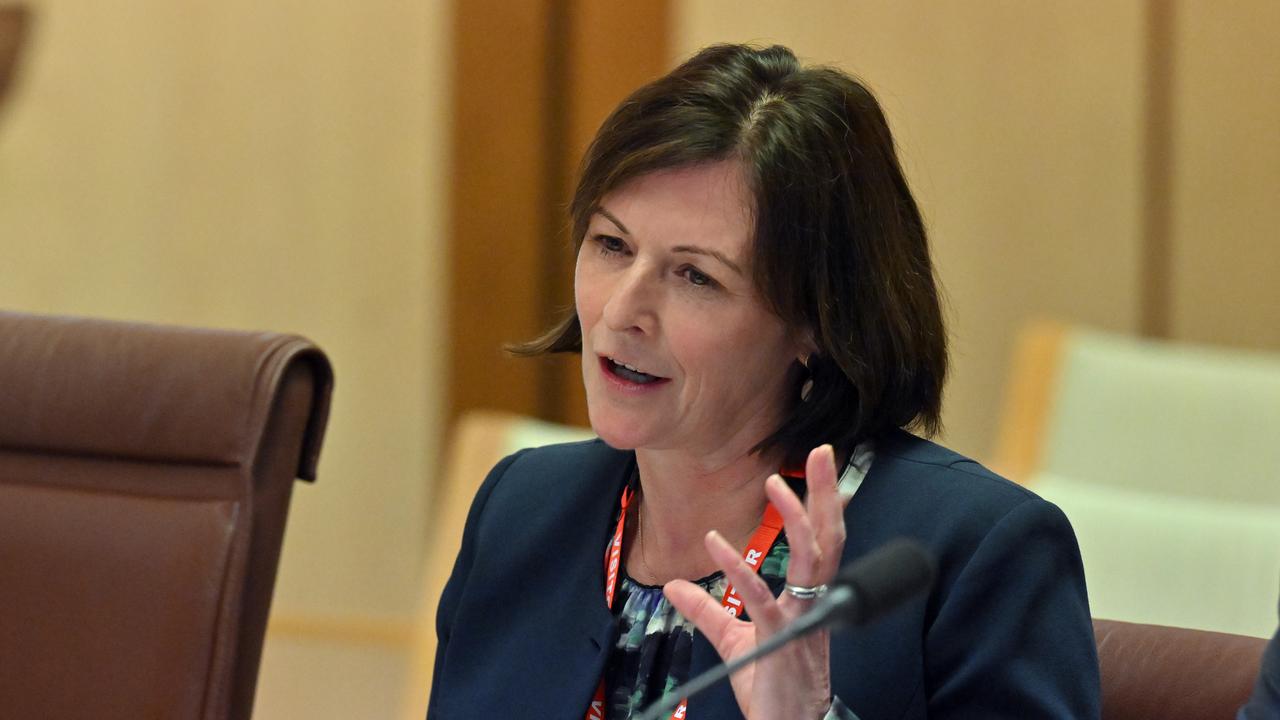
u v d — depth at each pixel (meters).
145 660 5.79
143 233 18.27
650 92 5.42
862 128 5.51
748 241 5.24
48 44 18.20
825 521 4.34
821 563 4.32
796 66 5.55
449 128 18.06
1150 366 10.58
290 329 18.31
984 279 18.67
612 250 5.52
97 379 6.05
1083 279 18.64
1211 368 10.46
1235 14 18.38
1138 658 5.60
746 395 5.50
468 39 18.02
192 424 5.93
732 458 5.65
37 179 18.27
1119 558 8.48
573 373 18.11
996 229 18.66
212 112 18.22
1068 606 5.16
